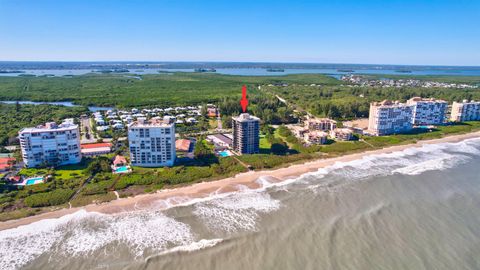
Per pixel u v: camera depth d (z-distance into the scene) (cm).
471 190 11038
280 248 7862
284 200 10300
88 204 9794
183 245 7988
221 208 9762
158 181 11288
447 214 9400
